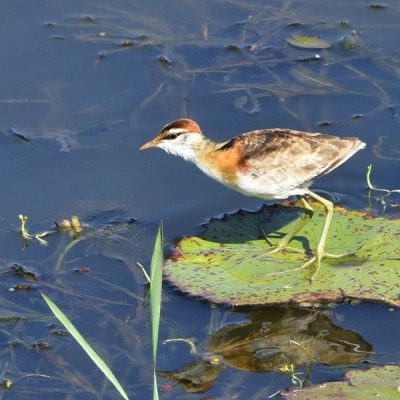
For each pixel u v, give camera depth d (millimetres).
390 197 14070
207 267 12648
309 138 13195
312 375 11070
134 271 13039
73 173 14828
